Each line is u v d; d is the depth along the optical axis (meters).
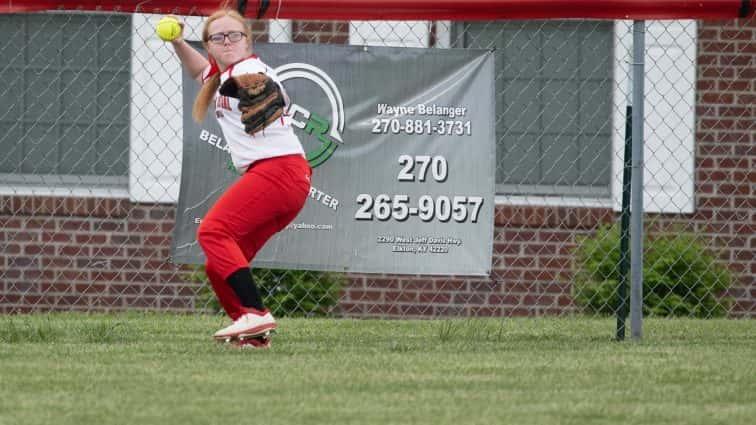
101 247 34.72
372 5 23.62
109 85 35.78
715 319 30.59
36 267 34.66
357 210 23.28
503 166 35.94
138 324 25.69
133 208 34.81
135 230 34.75
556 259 34.62
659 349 21.03
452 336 23.28
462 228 23.31
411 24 34.81
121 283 34.69
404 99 23.23
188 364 18.05
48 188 35.41
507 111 35.97
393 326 26.39
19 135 35.78
